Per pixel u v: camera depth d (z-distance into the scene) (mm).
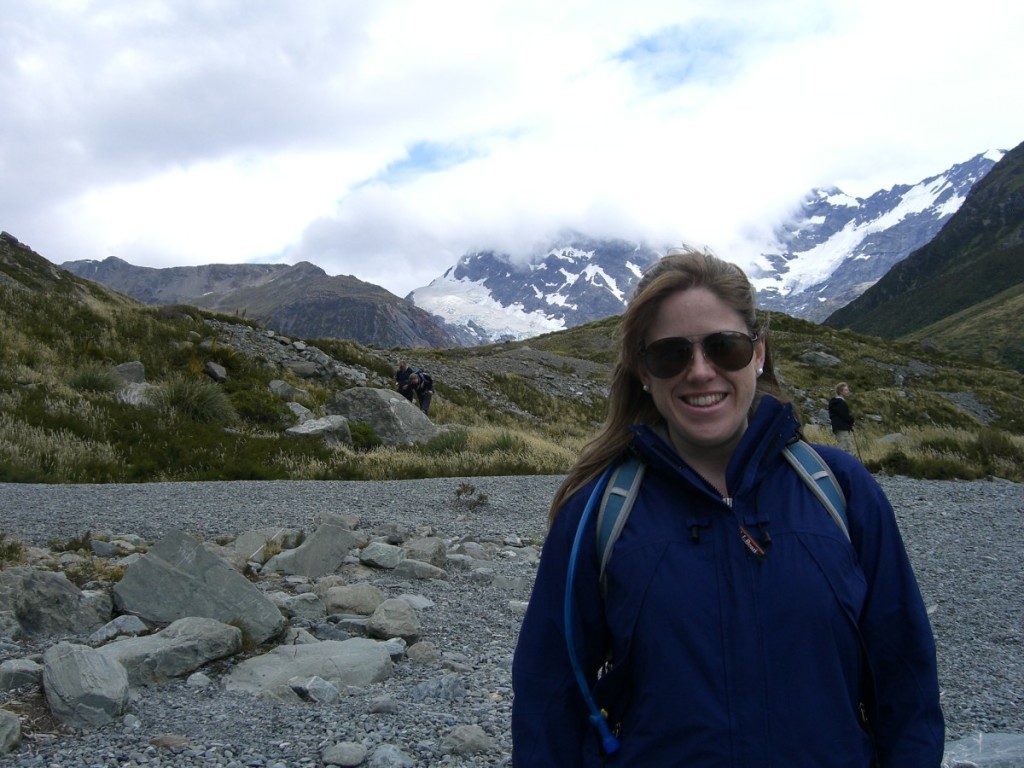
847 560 2047
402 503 12430
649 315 2307
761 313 2395
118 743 4062
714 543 2066
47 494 11477
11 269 35500
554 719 2137
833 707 1949
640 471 2221
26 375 18500
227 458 16266
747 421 2324
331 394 26609
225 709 4613
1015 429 45406
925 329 183250
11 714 4008
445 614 6941
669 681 1972
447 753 4098
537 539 10453
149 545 8758
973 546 11320
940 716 2057
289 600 6648
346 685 5137
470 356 53188
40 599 5812
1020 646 7102
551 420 34875
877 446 21859
